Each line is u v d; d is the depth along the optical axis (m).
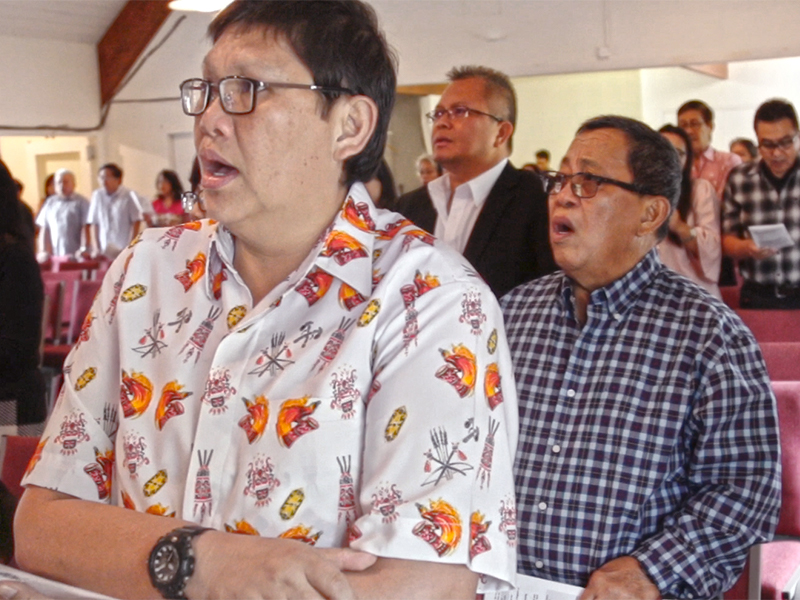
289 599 0.88
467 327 1.01
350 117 1.06
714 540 1.52
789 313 2.99
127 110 10.07
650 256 1.70
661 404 1.57
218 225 1.11
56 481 1.10
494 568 0.95
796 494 1.97
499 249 2.72
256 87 0.99
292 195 1.02
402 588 0.91
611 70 6.13
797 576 1.99
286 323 1.04
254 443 0.99
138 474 1.06
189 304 1.10
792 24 5.60
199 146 1.03
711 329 1.58
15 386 2.79
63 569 1.01
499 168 2.92
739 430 1.54
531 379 1.71
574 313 1.72
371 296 1.02
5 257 2.79
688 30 5.86
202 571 0.92
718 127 9.42
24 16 9.24
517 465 1.65
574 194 1.70
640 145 1.69
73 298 5.86
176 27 9.61
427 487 0.94
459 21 6.44
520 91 10.48
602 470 1.57
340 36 1.02
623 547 1.55
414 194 3.28
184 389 1.06
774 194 4.52
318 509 0.97
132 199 9.55
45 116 9.79
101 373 1.13
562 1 6.15
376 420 0.97
